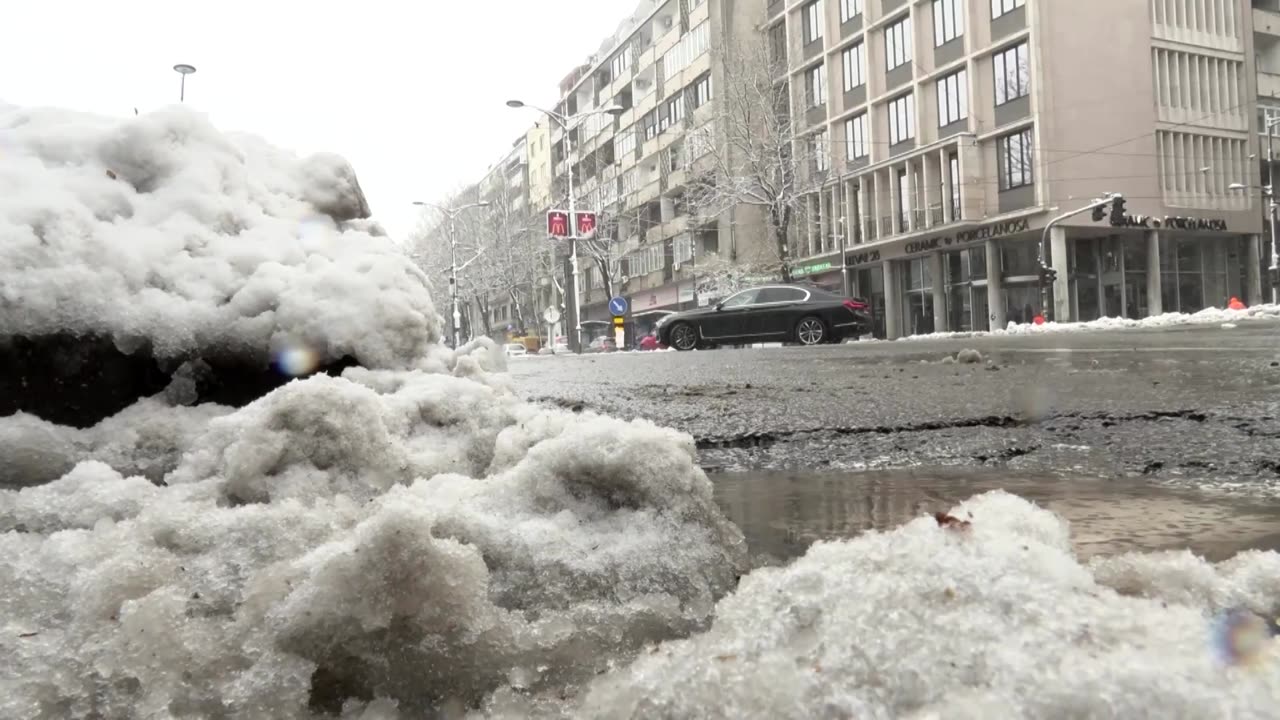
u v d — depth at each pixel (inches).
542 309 2559.1
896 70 1321.4
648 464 58.1
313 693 42.6
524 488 59.3
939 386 193.8
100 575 47.8
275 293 103.3
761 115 1384.1
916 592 39.5
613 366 382.3
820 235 1472.7
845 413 144.6
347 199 135.4
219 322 99.4
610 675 39.9
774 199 1336.1
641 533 55.1
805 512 74.7
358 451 70.1
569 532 54.8
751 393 192.2
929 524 47.8
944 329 1306.6
